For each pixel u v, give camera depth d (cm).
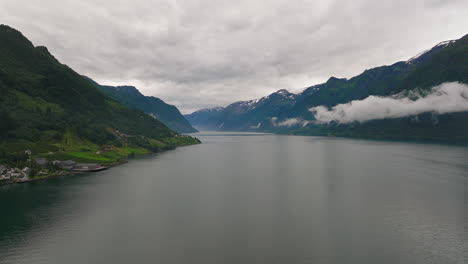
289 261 6250
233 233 7731
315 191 12094
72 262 6216
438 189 12231
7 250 6762
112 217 8994
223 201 10738
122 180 14700
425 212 9269
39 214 9256
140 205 10262
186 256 6488
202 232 7806
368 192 11831
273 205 10169
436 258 6362
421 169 17262
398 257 6406
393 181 13912
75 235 7625
